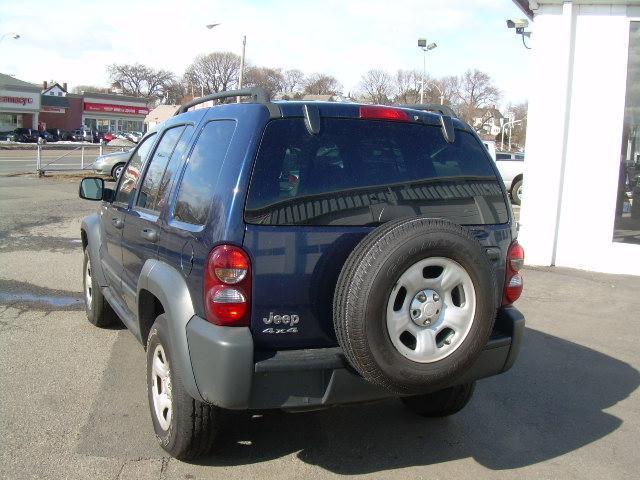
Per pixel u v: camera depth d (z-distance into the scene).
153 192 4.12
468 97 77.44
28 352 5.19
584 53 9.05
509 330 3.60
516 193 18.33
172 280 3.35
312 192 3.19
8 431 3.81
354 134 3.39
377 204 3.32
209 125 3.62
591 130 9.13
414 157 3.53
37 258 8.86
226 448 3.76
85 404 4.22
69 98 74.94
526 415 4.44
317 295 3.13
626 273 9.12
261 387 3.02
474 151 3.78
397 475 3.53
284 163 3.18
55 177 21.02
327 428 4.10
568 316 6.98
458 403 4.09
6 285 7.37
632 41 8.96
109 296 5.22
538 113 9.23
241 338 2.96
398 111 3.56
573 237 9.38
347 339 2.97
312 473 3.51
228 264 2.97
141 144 4.93
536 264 9.52
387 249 2.92
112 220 4.91
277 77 65.38
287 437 3.94
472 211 3.60
